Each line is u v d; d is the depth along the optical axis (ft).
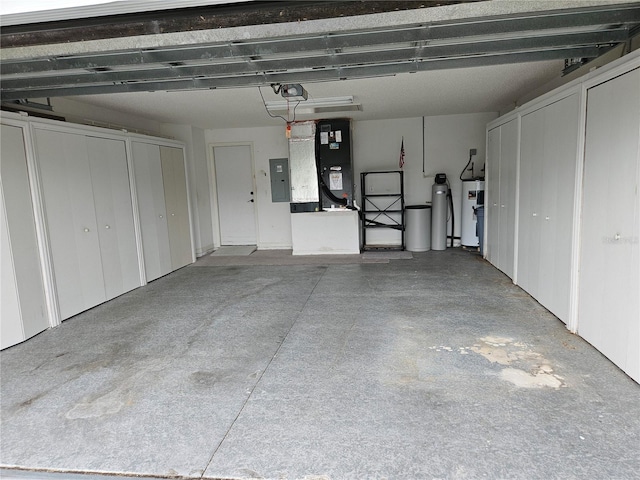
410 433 6.63
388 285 15.61
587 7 7.09
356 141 23.08
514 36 8.15
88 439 6.80
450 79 13.70
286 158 23.90
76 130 13.33
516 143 14.69
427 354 9.49
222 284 16.81
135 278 16.51
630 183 7.79
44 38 6.31
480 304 12.91
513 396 7.58
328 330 11.27
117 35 6.31
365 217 23.66
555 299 11.46
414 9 6.46
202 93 14.43
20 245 11.18
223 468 6.01
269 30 7.45
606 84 8.60
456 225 22.93
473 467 5.81
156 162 18.15
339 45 8.01
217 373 8.99
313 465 5.99
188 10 5.85
